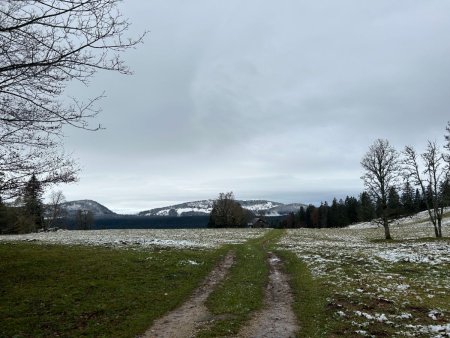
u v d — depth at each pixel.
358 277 27.83
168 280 26.22
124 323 17.66
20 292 21.53
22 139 14.64
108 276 26.06
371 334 15.59
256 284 26.30
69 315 18.58
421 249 41.94
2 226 98.44
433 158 59.19
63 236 72.06
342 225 170.62
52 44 12.23
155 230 102.06
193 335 15.98
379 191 62.47
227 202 145.38
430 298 21.59
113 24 12.17
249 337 15.53
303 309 19.61
